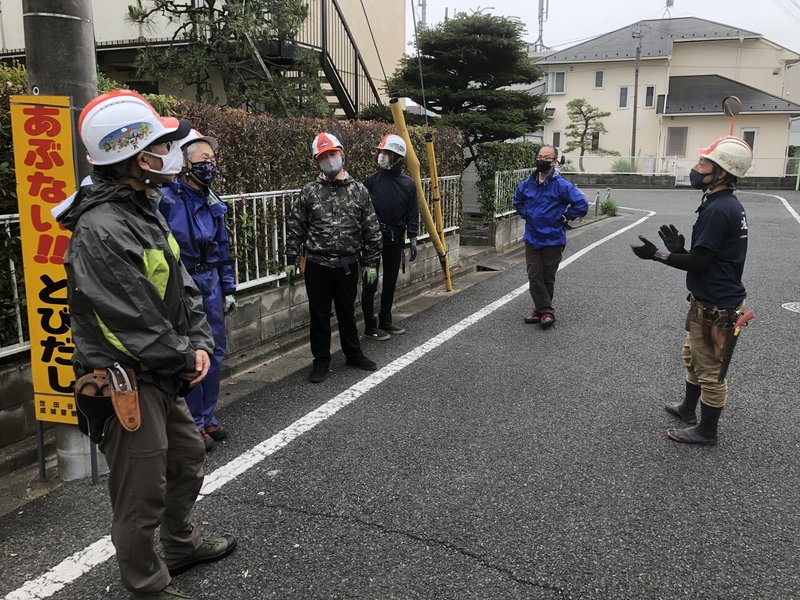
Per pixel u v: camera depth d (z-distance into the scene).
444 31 13.84
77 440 3.45
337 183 4.98
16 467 3.61
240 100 8.33
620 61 36.38
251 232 5.61
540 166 6.34
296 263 5.01
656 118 36.25
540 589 2.61
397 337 6.21
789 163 32.44
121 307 2.15
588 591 2.60
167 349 2.23
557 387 4.86
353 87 12.52
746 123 34.31
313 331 5.06
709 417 3.86
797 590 2.61
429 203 8.45
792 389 4.80
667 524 3.07
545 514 3.14
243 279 5.57
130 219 2.24
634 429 4.12
